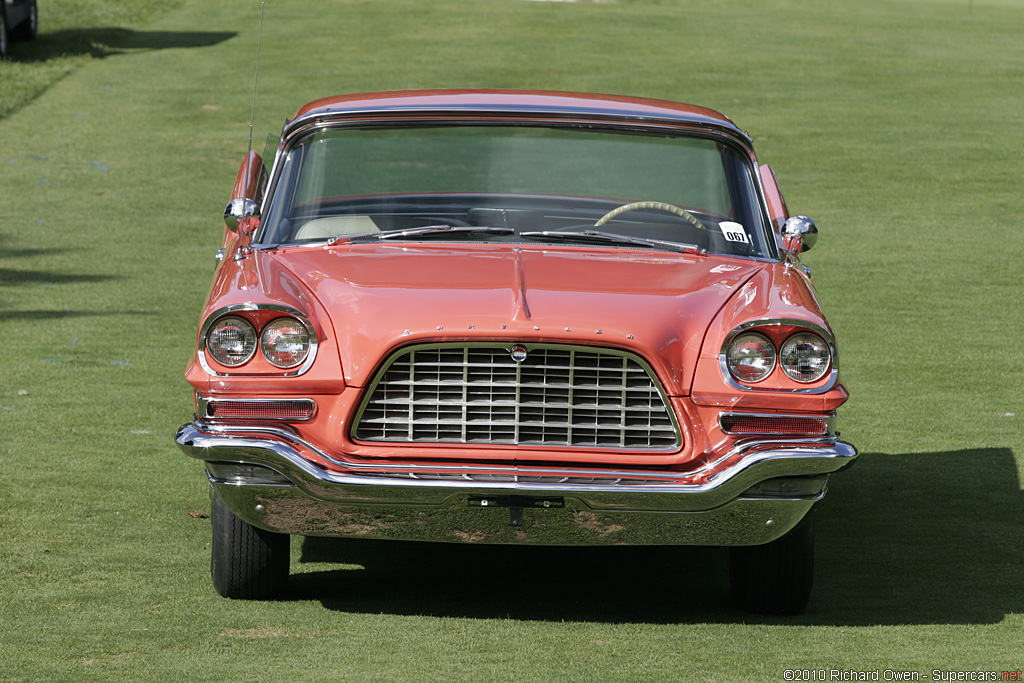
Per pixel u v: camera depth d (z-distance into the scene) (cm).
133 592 1725
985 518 2166
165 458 2416
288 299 1570
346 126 2017
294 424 1552
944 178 6156
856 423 2791
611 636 1606
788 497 1540
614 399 1541
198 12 11056
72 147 6662
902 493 2311
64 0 11444
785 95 8019
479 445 1534
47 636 1541
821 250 4847
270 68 8625
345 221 1906
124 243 4878
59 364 3162
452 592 1795
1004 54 9669
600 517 1531
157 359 3244
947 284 4316
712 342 1565
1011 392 3052
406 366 1534
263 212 1945
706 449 1548
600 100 2106
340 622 1634
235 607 1684
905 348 3488
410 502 1510
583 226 1922
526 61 8762
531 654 1522
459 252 1792
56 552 1880
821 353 1559
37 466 2331
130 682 1394
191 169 6262
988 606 1742
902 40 10181
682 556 2027
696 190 1973
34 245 4803
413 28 10094
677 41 9775
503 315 1533
